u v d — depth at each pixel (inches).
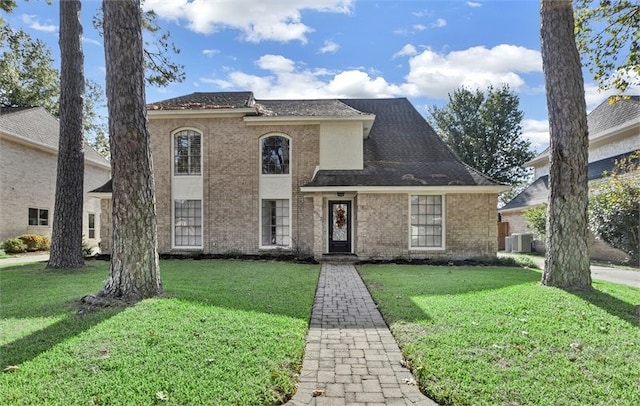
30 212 761.0
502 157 1438.2
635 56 355.9
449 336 177.8
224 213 590.9
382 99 751.7
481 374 139.9
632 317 207.0
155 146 596.1
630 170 547.8
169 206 593.3
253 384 131.8
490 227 535.2
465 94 1461.6
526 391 127.5
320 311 238.2
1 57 816.3
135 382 130.5
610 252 582.6
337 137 589.3
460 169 582.9
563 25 290.8
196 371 139.7
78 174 439.2
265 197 591.8
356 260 526.6
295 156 589.9
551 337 175.8
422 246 549.0
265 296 263.9
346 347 174.1
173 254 580.1
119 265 241.0
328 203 596.4
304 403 124.2
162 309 212.2
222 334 176.4
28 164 756.0
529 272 405.7
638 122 605.9
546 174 929.5
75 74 443.2
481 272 406.9
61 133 433.7
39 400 118.6
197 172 599.2
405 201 540.1
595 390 128.0
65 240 425.1
